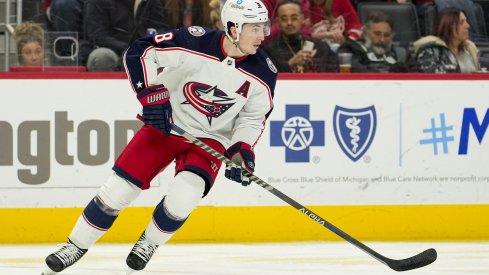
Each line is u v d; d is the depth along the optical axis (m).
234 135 10.96
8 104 16.55
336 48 18.23
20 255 14.81
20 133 16.58
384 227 17.39
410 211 17.45
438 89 17.50
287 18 17.86
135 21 17.72
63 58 17.39
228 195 16.95
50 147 16.64
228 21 10.37
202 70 10.58
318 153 17.19
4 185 16.55
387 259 11.51
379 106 17.34
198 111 10.80
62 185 16.67
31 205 16.61
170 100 10.88
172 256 14.74
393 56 18.50
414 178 17.45
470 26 18.75
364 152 17.31
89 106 16.72
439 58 18.62
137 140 10.71
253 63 10.69
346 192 17.27
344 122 17.27
